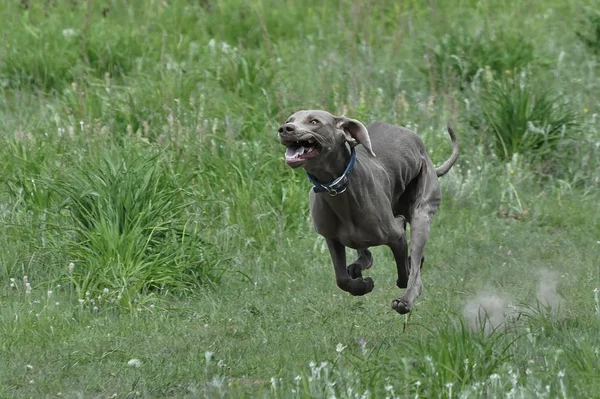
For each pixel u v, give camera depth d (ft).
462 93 55.72
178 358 31.60
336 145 29.25
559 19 69.77
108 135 47.42
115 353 32.07
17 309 35.65
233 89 56.39
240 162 46.39
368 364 28.37
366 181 30.30
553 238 45.50
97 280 37.81
